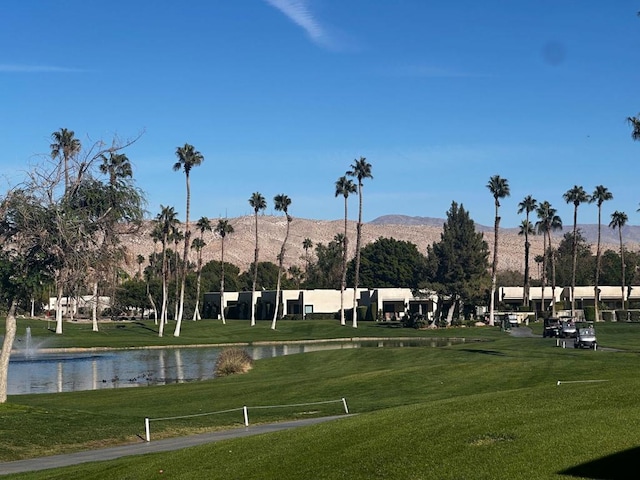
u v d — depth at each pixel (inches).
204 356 2758.4
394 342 3302.2
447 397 1405.0
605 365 1720.0
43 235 1085.1
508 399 805.2
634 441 552.7
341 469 583.2
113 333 3784.5
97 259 1117.1
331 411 1270.9
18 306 1185.4
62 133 2544.3
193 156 3794.3
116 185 1130.0
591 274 6220.5
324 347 3095.5
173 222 4594.0
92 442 1014.4
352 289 5177.2
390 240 6353.3
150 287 5295.3
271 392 1563.7
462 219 4308.6
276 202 4581.7
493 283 4335.6
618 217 5039.4
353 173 4365.2
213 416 1247.5
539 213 5034.5
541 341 2864.2
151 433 1075.3
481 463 538.0
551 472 501.7
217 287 6515.8
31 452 952.9
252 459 666.2
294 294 5108.3
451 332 3779.5
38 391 1763.0
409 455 589.0
